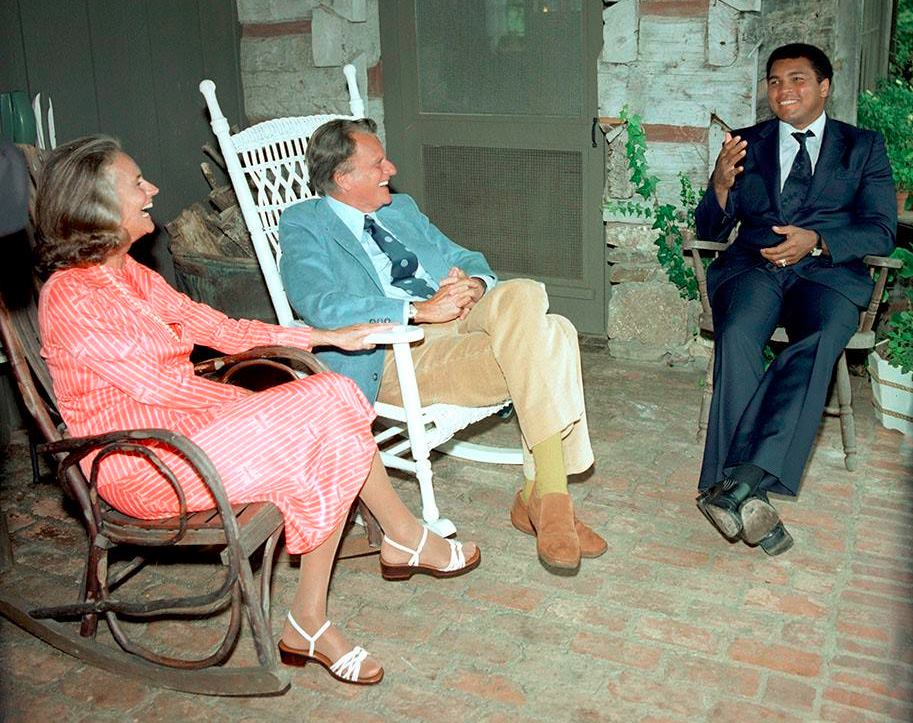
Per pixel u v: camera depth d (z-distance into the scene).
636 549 3.02
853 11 4.17
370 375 3.00
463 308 2.99
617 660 2.54
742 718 2.32
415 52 4.65
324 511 2.39
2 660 2.62
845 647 2.55
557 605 2.77
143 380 2.38
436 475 3.53
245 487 2.37
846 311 3.16
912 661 2.49
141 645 2.67
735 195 3.49
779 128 3.45
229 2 4.73
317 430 2.41
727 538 3.05
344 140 2.99
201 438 2.36
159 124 4.45
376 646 2.62
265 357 2.73
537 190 4.59
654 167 4.12
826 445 3.62
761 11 3.93
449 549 2.83
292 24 4.66
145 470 2.37
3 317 2.42
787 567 2.90
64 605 2.62
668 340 4.31
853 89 4.30
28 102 3.65
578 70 4.34
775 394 3.05
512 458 3.50
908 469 3.43
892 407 3.67
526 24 4.39
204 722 2.38
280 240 3.07
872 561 2.92
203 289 4.08
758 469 2.97
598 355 4.48
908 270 4.03
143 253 4.46
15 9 3.81
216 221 4.30
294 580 2.94
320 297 2.93
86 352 2.34
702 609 2.72
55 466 3.60
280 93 4.79
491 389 2.97
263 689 2.37
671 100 4.03
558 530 2.77
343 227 3.07
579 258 4.60
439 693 2.44
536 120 4.49
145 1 4.32
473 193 4.75
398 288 3.16
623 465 3.53
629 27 4.01
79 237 2.36
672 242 4.17
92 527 2.44
